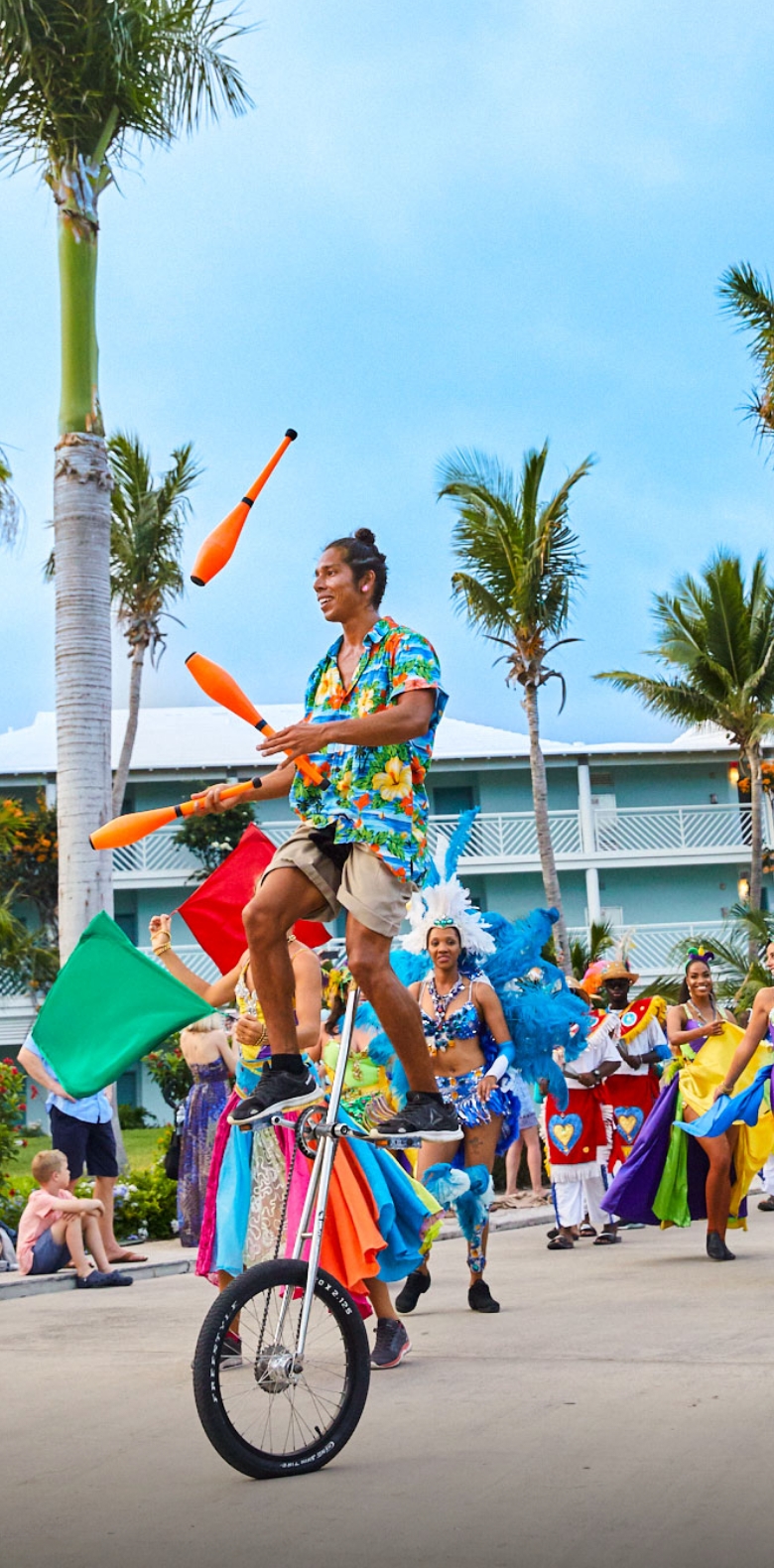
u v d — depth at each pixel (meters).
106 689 14.00
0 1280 8.98
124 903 33.69
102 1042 9.04
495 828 34.47
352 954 3.95
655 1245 10.16
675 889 35.84
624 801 35.84
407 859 3.96
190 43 14.27
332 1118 4.20
